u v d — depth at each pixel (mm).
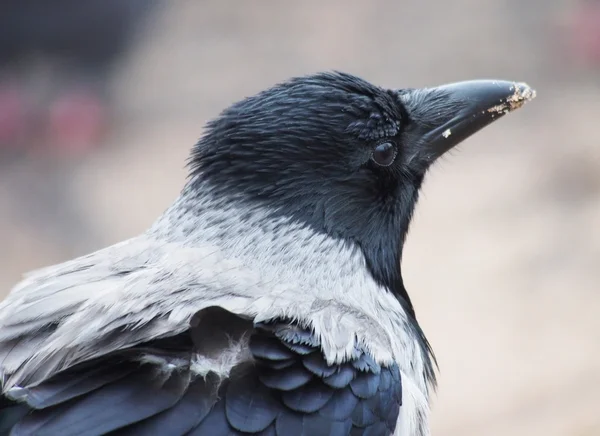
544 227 16469
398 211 6547
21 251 18297
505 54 21891
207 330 5062
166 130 21688
